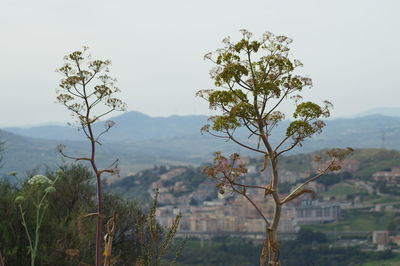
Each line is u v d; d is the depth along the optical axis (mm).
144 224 5336
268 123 4387
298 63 4453
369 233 178000
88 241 9422
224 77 4344
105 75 4414
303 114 4273
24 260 8969
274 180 4340
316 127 4262
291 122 4289
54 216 10070
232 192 4301
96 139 4453
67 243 9133
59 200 10797
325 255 143750
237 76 4363
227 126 4281
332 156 4273
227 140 4387
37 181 5723
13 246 8969
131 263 10250
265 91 4254
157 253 5121
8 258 8594
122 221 10461
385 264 136875
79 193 10875
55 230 9367
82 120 4379
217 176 4289
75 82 4316
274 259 4215
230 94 4312
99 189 4488
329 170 4258
